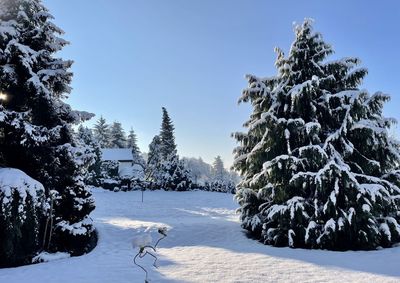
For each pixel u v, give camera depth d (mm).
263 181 12938
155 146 53438
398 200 12195
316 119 12734
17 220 9422
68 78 12648
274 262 8711
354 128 12219
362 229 11289
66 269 8672
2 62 11180
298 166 12477
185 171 41469
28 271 8633
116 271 8070
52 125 12211
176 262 8977
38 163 11430
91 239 13922
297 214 11695
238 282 6762
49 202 11969
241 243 13242
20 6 11953
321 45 14094
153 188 40250
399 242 12867
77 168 12586
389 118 13203
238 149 15609
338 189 11258
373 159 12836
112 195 34500
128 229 15172
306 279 6934
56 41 12758
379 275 7203
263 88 13844
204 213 25547
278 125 12750
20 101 11547
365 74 13117
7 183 9422
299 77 13656
